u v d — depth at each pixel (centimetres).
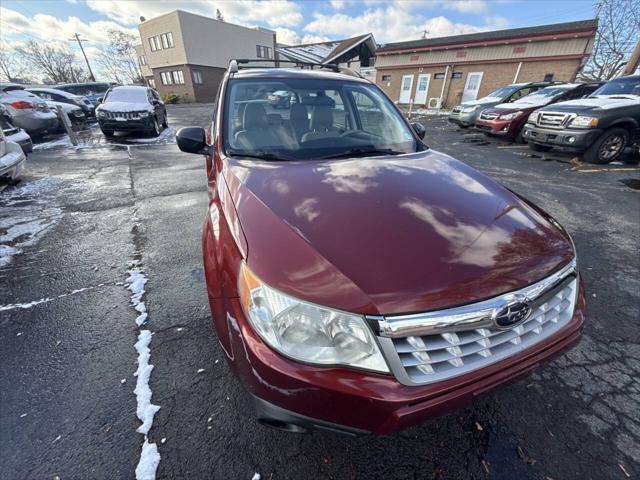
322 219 129
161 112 1073
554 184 514
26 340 196
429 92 2070
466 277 110
